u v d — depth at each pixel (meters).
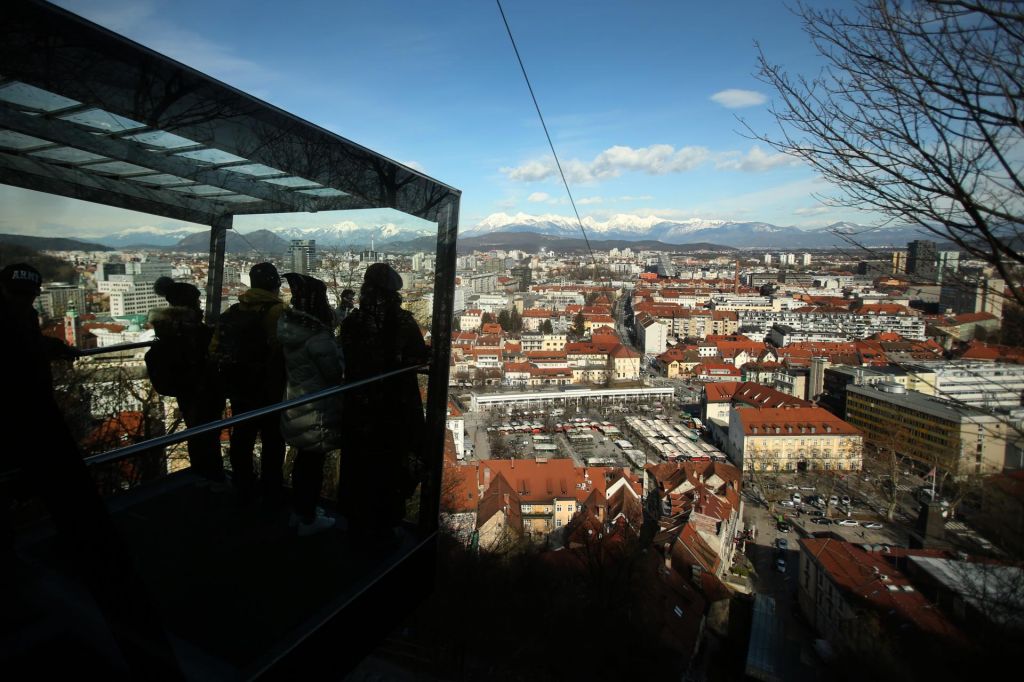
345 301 4.29
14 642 2.65
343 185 3.93
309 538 4.45
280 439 4.31
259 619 3.59
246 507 4.32
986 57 4.53
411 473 4.88
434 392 5.06
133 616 2.56
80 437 3.66
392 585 4.59
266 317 4.23
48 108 2.50
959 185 4.79
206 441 4.43
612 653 14.49
